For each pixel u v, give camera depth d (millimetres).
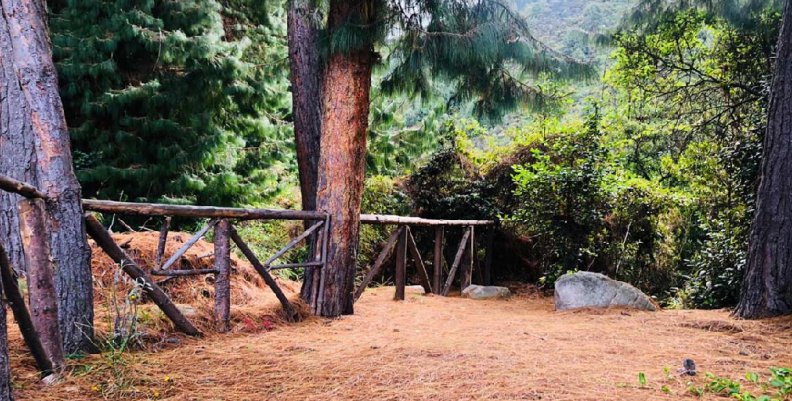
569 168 7312
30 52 2717
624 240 7566
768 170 4660
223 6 9031
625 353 3311
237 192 8773
